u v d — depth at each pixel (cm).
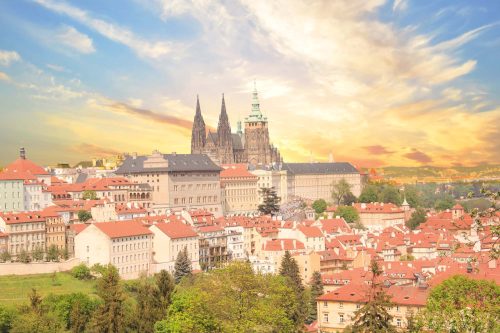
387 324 18812
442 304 19112
